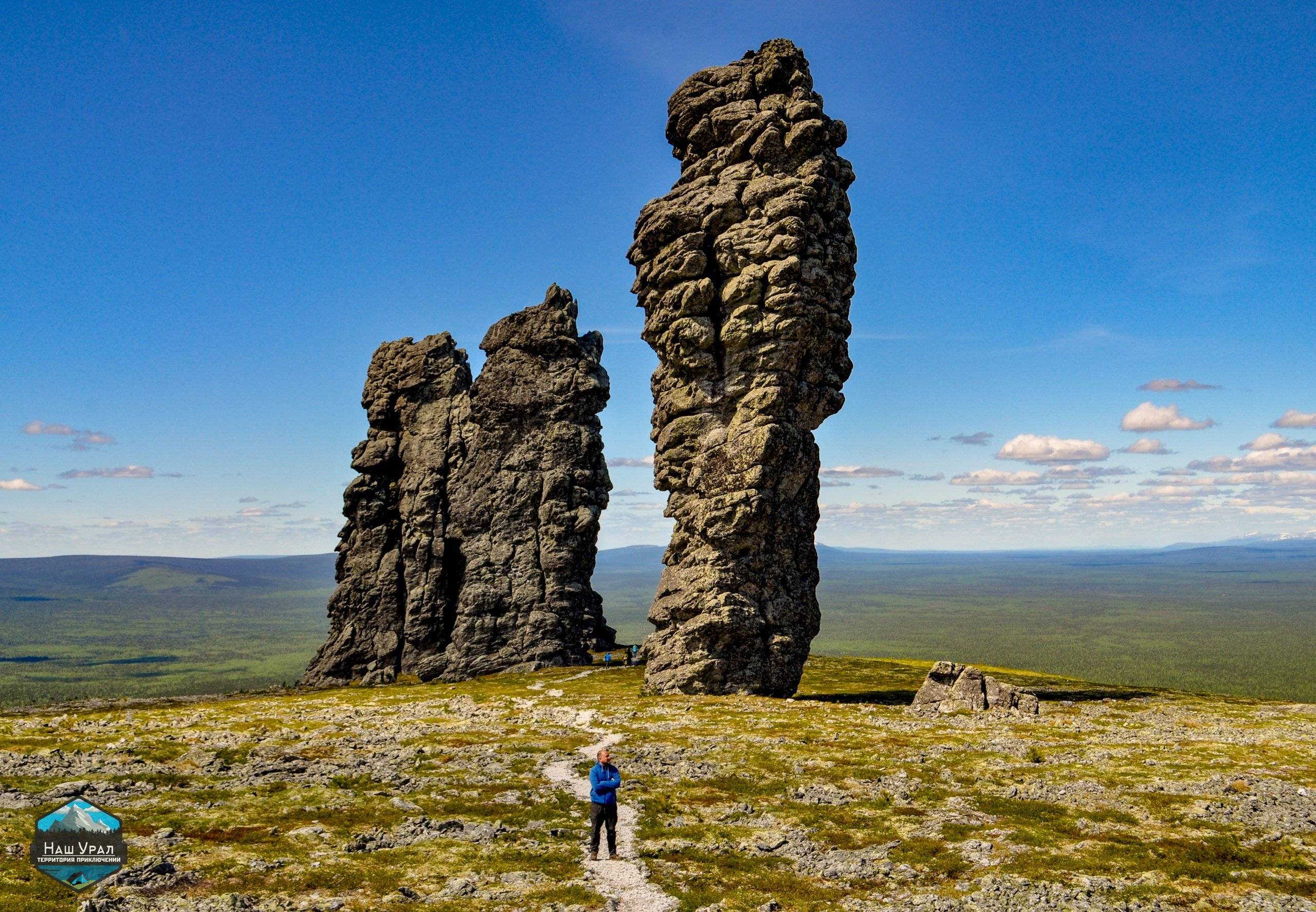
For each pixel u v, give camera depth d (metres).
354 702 99.81
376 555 140.62
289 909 32.44
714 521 93.00
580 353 137.62
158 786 52.09
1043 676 119.56
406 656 132.88
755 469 91.25
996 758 59.31
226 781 54.09
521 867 38.44
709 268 99.25
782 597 93.44
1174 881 36.16
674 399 99.94
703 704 83.69
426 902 33.84
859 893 36.00
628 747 64.69
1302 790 48.91
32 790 49.72
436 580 133.50
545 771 58.25
